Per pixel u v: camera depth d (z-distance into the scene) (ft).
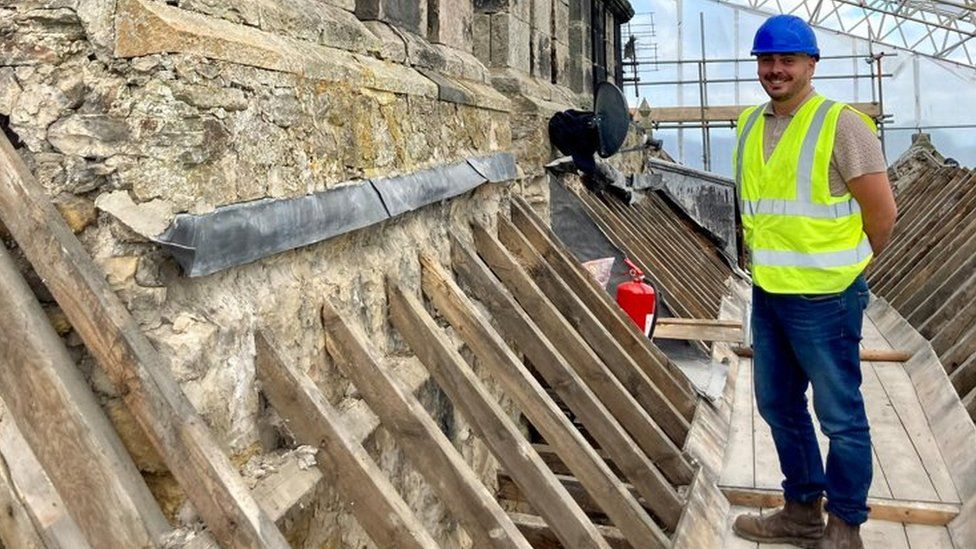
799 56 9.04
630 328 15.20
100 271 6.54
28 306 6.13
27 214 6.35
